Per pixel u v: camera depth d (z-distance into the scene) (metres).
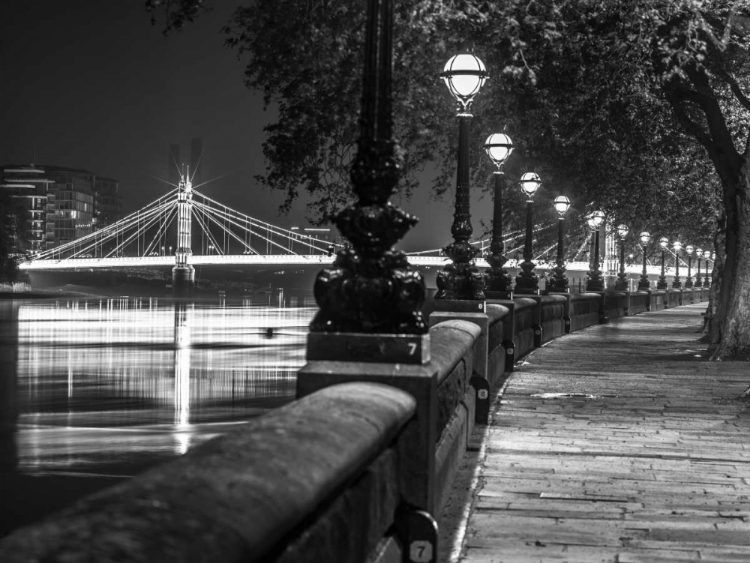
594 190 26.00
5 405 38.16
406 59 13.20
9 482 22.92
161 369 52.53
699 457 8.98
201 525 1.94
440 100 14.91
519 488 7.62
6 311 129.25
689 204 30.97
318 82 14.30
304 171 15.35
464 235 11.80
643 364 18.02
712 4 18.30
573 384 14.62
